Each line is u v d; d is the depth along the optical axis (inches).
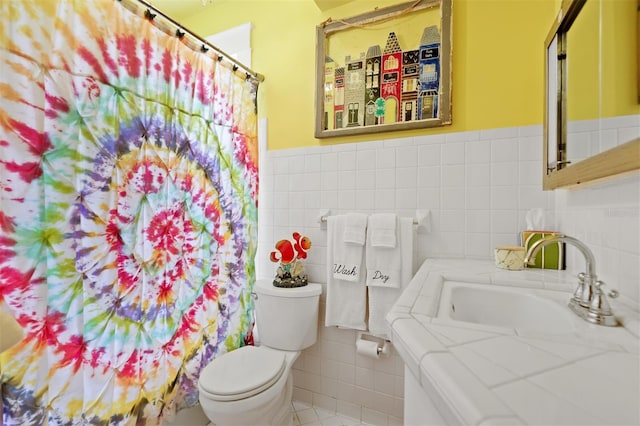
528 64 47.9
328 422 57.1
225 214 59.1
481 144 50.6
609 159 23.7
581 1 31.2
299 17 66.1
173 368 48.2
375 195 58.1
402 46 56.0
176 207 49.0
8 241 30.1
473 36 51.2
